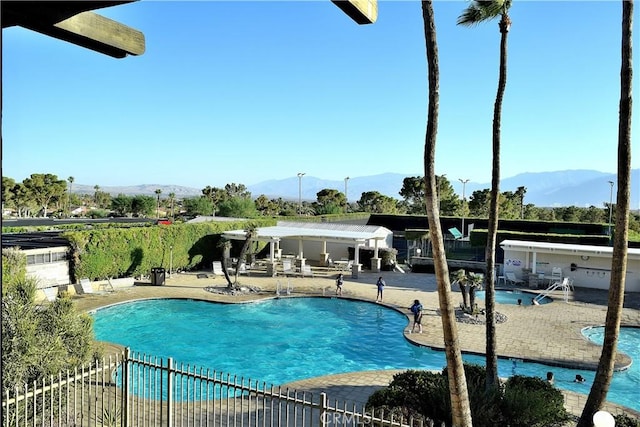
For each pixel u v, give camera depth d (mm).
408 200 82875
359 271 35438
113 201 81312
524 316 22812
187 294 26797
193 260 34500
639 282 29203
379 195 84562
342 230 41219
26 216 84875
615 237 9023
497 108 12031
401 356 18188
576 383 15203
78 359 10609
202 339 20297
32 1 2715
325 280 32094
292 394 13453
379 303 25500
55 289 24031
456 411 7809
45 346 9641
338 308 25312
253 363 17609
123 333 20844
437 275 7766
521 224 46156
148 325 22062
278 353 18656
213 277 32344
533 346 18094
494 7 11609
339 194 93000
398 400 10023
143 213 80312
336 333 21141
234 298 26172
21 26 2951
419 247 42125
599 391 9219
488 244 11930
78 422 9953
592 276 30344
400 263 39562
